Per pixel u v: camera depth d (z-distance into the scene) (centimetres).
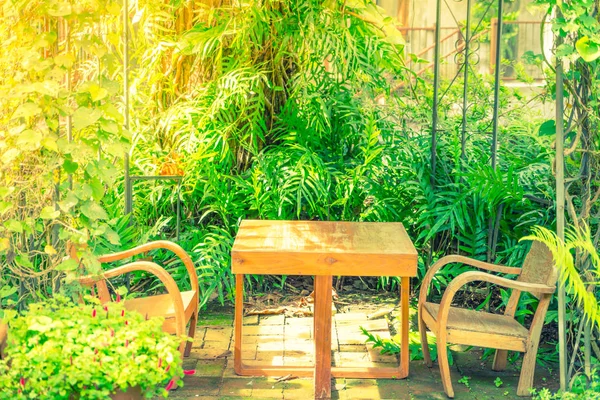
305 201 547
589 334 381
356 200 540
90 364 277
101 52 341
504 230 500
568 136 394
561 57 354
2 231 342
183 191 547
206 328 481
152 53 543
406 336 411
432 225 514
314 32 527
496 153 501
